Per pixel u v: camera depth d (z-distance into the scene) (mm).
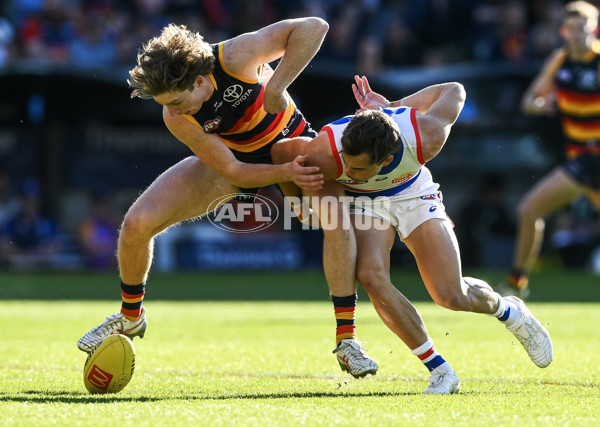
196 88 15211
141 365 18766
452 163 58406
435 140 15453
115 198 57031
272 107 15555
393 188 16078
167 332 25734
